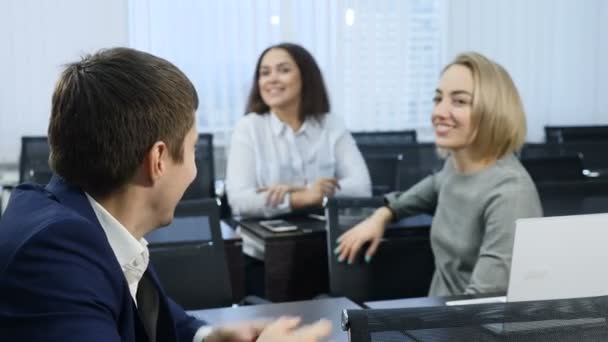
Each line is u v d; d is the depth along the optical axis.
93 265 0.87
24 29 3.84
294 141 2.96
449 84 1.83
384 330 0.75
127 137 0.93
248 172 2.89
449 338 0.75
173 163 0.98
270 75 2.93
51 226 0.87
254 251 2.60
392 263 2.07
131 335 0.94
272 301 2.47
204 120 4.12
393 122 4.49
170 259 1.92
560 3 4.69
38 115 3.90
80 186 0.97
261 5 4.14
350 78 4.37
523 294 1.36
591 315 0.78
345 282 2.04
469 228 1.83
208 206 2.00
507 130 1.80
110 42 3.97
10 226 0.90
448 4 4.46
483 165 1.85
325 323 0.98
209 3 4.07
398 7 4.39
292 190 2.78
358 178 2.98
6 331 0.82
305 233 2.49
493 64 1.83
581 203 2.08
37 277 0.83
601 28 4.78
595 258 1.36
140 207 0.99
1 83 3.83
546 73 4.70
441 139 1.85
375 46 4.39
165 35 4.04
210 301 1.94
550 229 1.34
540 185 2.07
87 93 0.93
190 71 4.08
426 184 2.13
